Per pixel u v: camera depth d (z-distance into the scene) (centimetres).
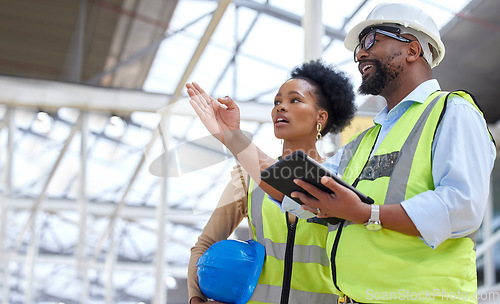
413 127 172
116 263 1733
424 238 154
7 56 945
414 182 164
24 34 910
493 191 957
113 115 1077
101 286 1822
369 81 187
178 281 1742
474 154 161
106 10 861
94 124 1263
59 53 942
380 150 176
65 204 1547
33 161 1440
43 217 1614
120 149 1338
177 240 1567
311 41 473
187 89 197
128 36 909
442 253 161
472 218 157
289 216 210
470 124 164
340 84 222
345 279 167
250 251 207
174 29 888
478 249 952
